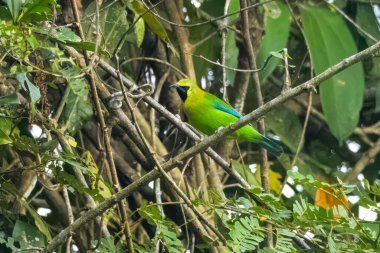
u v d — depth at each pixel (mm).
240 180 10562
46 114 9289
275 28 12828
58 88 10977
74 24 8953
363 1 14266
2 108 9172
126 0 11250
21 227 9477
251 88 14094
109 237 8781
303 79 14602
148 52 12969
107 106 9859
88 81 9094
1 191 10156
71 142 9680
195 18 13320
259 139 11930
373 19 14227
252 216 8516
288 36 13422
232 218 8648
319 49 13117
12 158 11055
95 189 8695
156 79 12961
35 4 8031
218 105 12500
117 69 8789
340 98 12961
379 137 14586
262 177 11750
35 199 11891
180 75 13008
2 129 9047
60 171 8812
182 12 12812
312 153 14797
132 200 11945
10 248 9570
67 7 10258
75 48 9062
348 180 13852
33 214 10172
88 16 10125
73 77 8531
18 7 8094
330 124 12906
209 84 13992
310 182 8469
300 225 8445
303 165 13977
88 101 10781
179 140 11992
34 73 9281
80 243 10414
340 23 13266
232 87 13492
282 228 8477
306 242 10250
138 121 11375
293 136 14352
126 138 11359
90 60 8727
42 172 8969
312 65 12828
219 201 8695
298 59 14555
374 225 9422
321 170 14266
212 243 8844
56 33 8430
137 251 9195
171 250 8195
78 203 11359
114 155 11680
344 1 14867
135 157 11406
